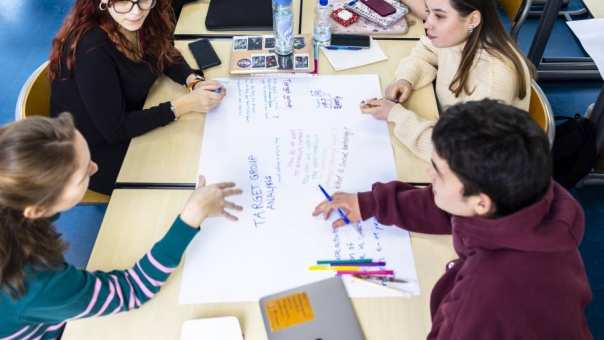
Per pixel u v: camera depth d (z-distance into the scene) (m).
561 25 3.01
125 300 0.92
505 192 0.71
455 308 0.80
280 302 0.94
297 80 1.43
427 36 1.43
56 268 0.87
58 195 0.82
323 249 1.02
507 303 0.75
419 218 1.05
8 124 0.80
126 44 1.38
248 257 1.01
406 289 0.96
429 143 1.20
